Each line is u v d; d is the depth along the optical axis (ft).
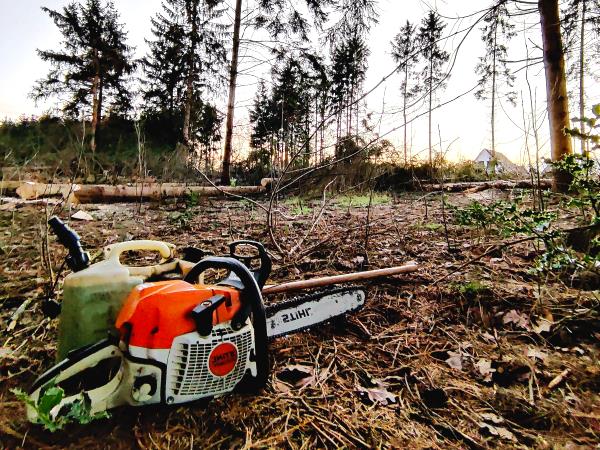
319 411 4.70
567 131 6.40
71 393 4.23
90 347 3.78
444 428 4.49
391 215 18.29
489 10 9.02
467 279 8.61
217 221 16.83
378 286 8.63
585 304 7.09
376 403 4.90
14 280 8.43
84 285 4.21
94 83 69.82
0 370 5.29
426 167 31.40
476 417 4.67
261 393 4.92
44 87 67.46
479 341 6.43
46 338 6.14
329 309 6.58
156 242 4.91
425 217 16.38
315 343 6.45
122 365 3.91
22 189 20.25
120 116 64.90
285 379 5.43
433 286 8.47
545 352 5.98
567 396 4.93
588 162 6.88
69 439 4.00
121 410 4.38
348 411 4.73
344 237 12.72
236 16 38.27
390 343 6.50
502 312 7.13
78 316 4.18
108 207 21.83
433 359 6.01
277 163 16.70
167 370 3.85
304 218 18.04
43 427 4.09
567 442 4.18
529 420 4.60
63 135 29.25
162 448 3.93
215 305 3.96
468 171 34.88
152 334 3.80
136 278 4.47
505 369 5.60
